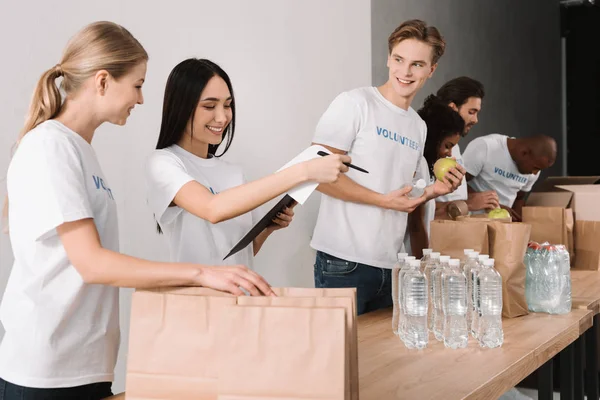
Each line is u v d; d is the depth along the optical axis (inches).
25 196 53.7
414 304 69.2
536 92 297.4
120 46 57.4
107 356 59.7
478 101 138.6
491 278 70.6
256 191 62.0
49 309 55.6
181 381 44.8
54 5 99.1
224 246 78.0
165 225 75.9
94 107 58.0
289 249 141.3
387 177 97.7
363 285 97.0
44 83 57.3
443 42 95.5
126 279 52.6
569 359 96.2
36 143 54.3
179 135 76.0
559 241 120.8
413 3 191.2
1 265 93.0
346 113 95.3
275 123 137.6
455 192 129.6
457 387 55.7
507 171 157.2
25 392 55.4
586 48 328.8
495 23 253.0
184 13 117.6
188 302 45.0
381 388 55.5
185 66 74.1
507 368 61.6
